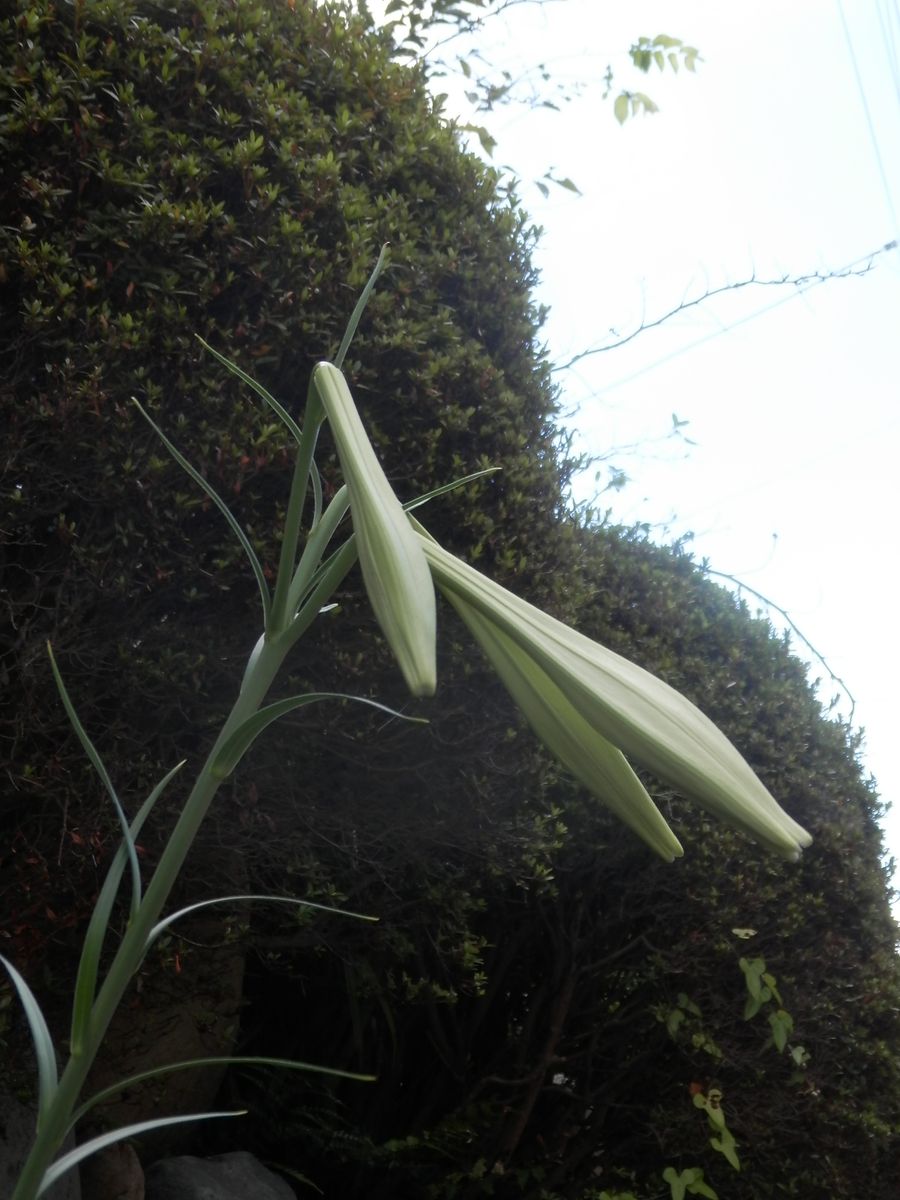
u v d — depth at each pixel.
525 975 1.49
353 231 0.90
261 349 0.85
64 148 0.80
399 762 0.97
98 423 0.79
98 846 0.83
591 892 1.38
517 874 1.12
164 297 0.83
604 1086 1.46
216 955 1.10
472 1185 1.37
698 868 1.38
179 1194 1.10
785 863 1.50
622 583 1.57
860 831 1.62
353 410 0.39
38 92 0.80
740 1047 1.50
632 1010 1.48
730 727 1.55
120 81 0.85
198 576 0.86
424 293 0.96
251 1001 1.30
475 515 0.96
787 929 1.48
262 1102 1.38
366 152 0.98
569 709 0.42
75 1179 0.98
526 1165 1.44
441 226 1.01
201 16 0.89
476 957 1.14
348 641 0.93
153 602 0.86
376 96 1.00
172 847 0.41
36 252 0.78
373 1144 1.35
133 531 0.81
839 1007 1.53
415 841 1.03
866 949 1.59
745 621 1.71
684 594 1.64
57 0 0.83
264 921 1.16
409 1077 1.47
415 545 0.34
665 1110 1.46
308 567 0.42
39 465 0.78
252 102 0.89
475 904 1.12
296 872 0.95
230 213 0.88
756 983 1.38
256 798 0.90
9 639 0.81
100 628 0.83
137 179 0.81
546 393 1.07
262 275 0.86
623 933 1.43
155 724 0.87
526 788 1.02
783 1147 1.50
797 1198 1.50
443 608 0.97
